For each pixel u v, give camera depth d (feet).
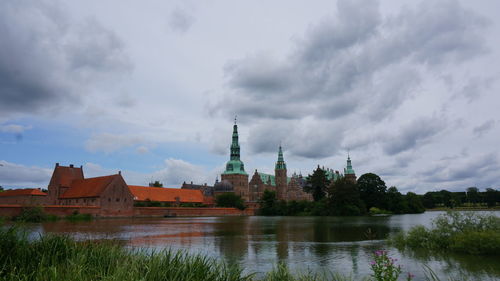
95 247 52.16
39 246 50.39
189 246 109.19
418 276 70.18
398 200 474.08
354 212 401.08
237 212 449.48
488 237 93.04
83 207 308.60
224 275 44.21
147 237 134.92
